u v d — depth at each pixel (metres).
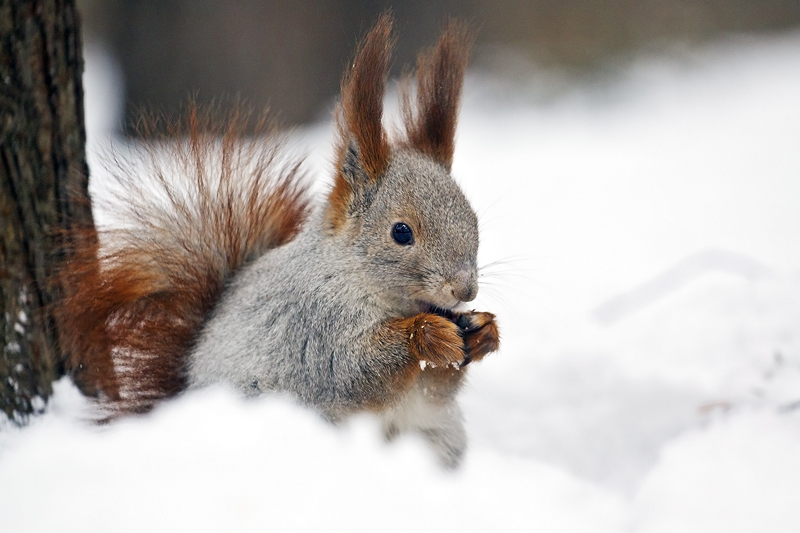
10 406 3.10
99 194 3.13
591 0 5.34
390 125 3.13
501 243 3.38
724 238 3.37
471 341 3.10
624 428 3.14
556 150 4.41
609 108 4.91
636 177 4.05
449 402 3.11
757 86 5.12
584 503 3.05
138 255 3.11
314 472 3.02
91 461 3.03
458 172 4.13
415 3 4.82
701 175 4.03
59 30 3.10
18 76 3.09
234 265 3.13
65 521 3.00
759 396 3.12
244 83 4.29
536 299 3.29
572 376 3.19
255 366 3.09
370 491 3.02
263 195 3.14
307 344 3.09
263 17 4.26
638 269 3.33
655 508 3.04
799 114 4.67
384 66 3.09
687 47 5.45
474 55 5.18
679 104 4.89
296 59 4.35
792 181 3.88
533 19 5.27
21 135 3.10
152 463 3.03
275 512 3.00
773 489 3.04
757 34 5.82
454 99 3.12
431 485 3.03
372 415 3.09
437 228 3.08
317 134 4.14
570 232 3.44
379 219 3.09
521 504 3.04
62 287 3.11
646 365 3.17
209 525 3.00
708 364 3.16
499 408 3.17
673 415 3.13
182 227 3.12
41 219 3.11
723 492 3.04
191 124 3.13
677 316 3.21
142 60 4.17
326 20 4.41
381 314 3.09
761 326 3.18
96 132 3.95
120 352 3.12
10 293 3.10
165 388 3.12
